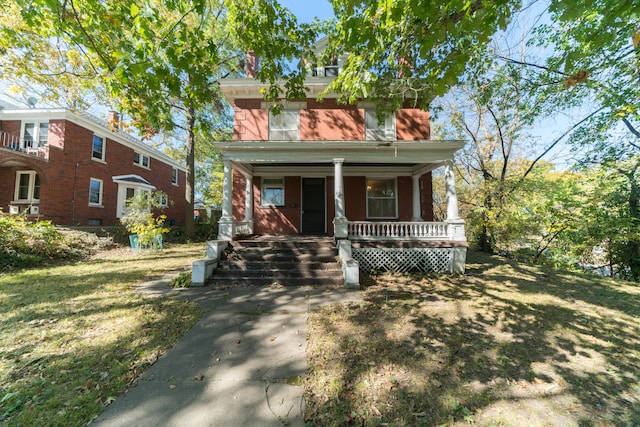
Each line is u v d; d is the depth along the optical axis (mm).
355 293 5566
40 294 5188
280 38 4449
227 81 9078
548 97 9703
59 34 3908
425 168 9359
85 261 8930
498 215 11359
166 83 3656
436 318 4227
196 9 3357
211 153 20047
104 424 2041
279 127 9469
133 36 3691
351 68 4270
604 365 2990
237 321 4078
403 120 9461
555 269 8609
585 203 10297
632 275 9781
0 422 2006
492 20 2652
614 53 6605
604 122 9766
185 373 2734
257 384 2574
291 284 6180
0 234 7938
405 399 2379
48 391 2365
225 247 7332
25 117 13133
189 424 2064
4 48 5766
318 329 3805
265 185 10375
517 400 2395
